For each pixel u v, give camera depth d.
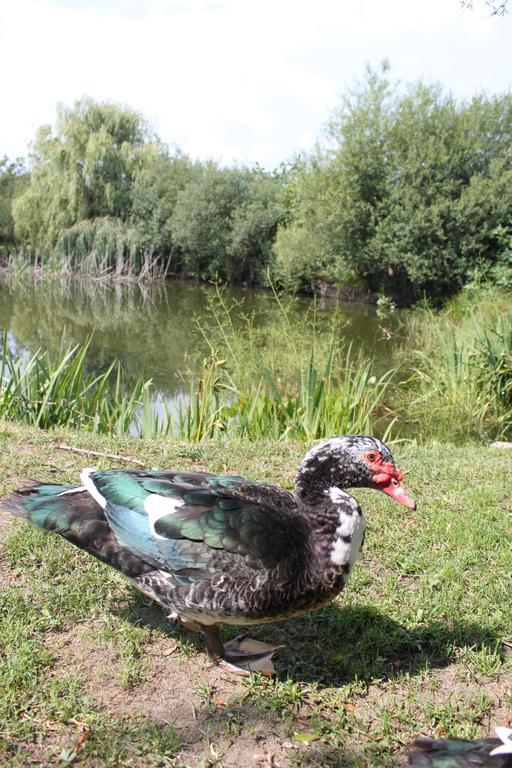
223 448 2.24
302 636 1.27
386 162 9.16
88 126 13.47
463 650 1.24
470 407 3.80
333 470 1.10
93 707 1.06
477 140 8.90
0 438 2.08
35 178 13.43
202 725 1.05
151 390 4.46
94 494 1.17
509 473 2.16
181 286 12.33
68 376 2.74
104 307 9.40
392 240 8.93
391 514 1.75
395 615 1.32
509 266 8.27
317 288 10.51
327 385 2.96
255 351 3.48
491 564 1.54
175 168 13.43
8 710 1.03
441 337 4.62
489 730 1.09
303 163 10.05
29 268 13.97
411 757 0.95
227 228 12.23
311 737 1.04
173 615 1.26
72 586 1.32
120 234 13.05
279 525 1.06
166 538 1.08
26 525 1.51
